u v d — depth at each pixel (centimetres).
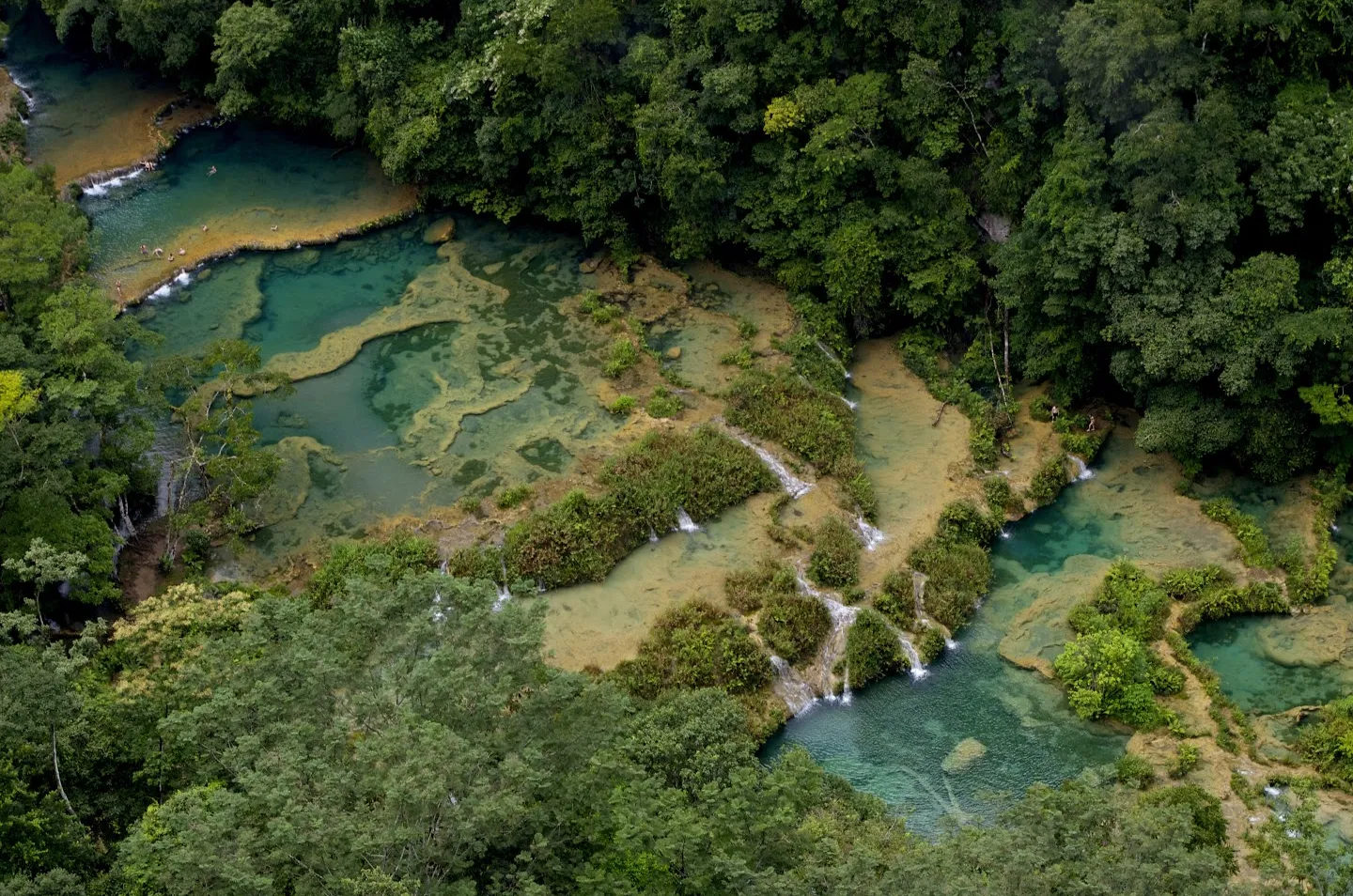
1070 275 5634
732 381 6203
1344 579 5328
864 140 6406
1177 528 5581
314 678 3378
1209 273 5500
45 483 4925
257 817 3089
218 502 5650
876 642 5066
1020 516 5706
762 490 5722
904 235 6375
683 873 3284
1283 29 5547
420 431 6091
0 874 3344
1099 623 5128
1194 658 5012
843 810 4203
